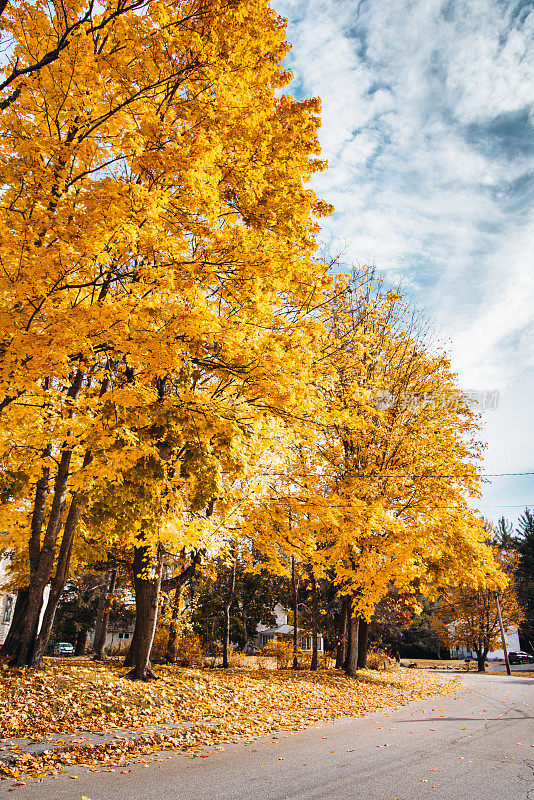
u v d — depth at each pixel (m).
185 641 19.67
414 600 15.85
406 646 52.66
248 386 6.95
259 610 33.62
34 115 5.81
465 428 15.97
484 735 8.37
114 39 5.62
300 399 6.93
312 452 14.62
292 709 10.84
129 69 5.61
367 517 12.24
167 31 5.51
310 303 7.66
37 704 8.10
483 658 37.84
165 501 8.85
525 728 9.17
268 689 12.77
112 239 5.41
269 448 10.50
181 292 5.98
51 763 5.73
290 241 7.06
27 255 4.99
